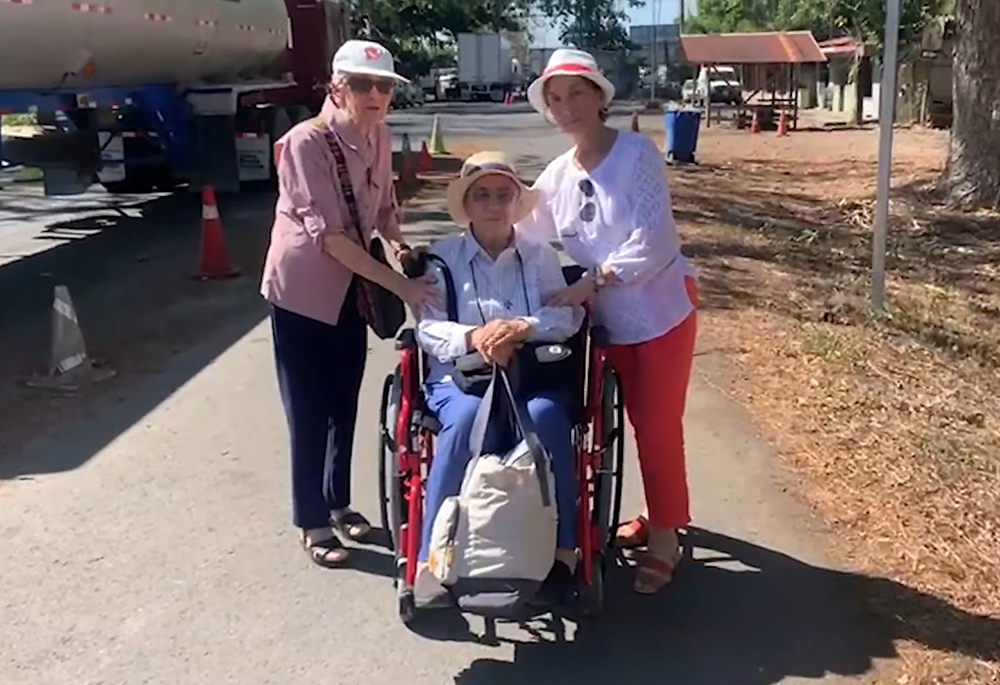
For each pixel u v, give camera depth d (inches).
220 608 160.7
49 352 298.2
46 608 160.2
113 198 621.9
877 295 315.0
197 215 554.9
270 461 215.9
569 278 159.9
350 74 158.6
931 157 796.0
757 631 153.5
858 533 179.9
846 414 233.8
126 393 260.7
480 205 153.2
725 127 1246.3
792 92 1284.4
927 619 154.0
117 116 558.3
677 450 162.6
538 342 150.5
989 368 272.7
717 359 276.7
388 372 272.5
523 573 138.5
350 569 171.9
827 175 707.4
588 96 150.3
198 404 251.0
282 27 668.1
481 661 147.7
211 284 388.2
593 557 149.6
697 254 424.8
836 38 1717.5
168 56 494.6
